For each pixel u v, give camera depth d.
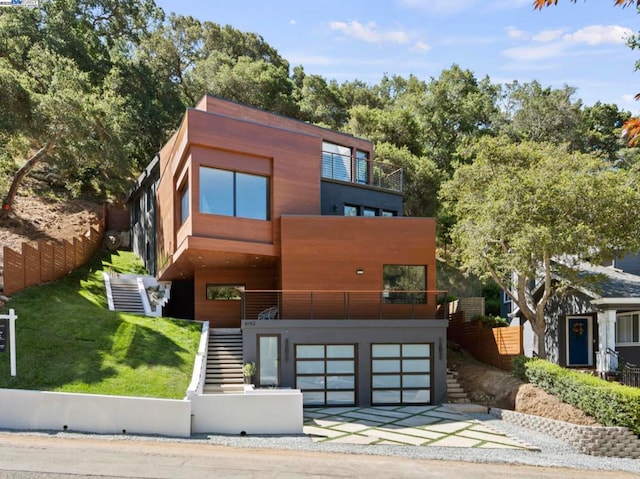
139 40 53.00
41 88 34.25
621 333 24.72
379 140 44.12
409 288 23.23
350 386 21.69
